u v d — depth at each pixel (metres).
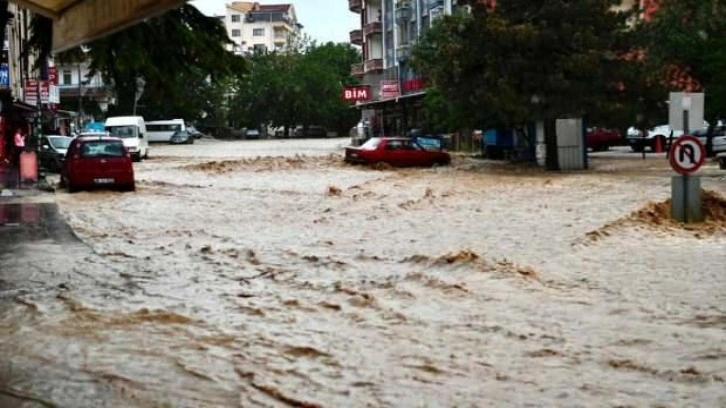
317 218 20.36
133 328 9.34
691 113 17.48
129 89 16.02
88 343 8.67
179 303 10.65
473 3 37.09
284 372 7.58
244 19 176.88
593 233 16.14
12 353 8.27
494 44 36.19
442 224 18.62
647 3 41.44
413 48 53.53
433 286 11.48
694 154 17.50
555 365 7.70
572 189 26.56
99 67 14.38
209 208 23.14
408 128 72.94
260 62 114.94
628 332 8.86
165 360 8.00
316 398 6.84
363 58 92.19
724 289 11.02
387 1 82.69
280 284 11.85
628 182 28.56
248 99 114.00
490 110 37.97
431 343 8.55
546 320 9.46
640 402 6.63
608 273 12.26
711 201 18.91
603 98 36.06
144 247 15.61
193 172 38.88
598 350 8.18
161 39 14.45
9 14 15.79
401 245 15.48
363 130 84.88
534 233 16.70
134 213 21.88
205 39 14.75
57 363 7.90
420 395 6.89
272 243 16.05
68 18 10.02
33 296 11.12
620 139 53.66
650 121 37.69
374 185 30.30
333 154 54.19
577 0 35.97
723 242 15.17
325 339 8.75
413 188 28.58
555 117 36.22
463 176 34.25
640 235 16.06
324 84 114.56
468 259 13.26
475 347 8.37
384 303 10.45
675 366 7.59
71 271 13.01
